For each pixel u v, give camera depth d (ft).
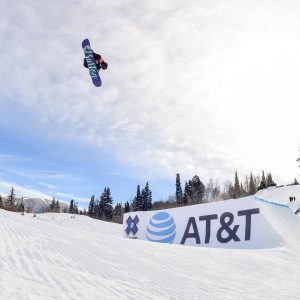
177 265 32.83
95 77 51.13
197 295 21.12
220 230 76.69
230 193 295.69
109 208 344.69
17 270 17.65
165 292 20.30
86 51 51.29
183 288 22.63
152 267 28.96
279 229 68.95
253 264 41.32
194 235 82.02
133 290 18.99
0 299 12.30
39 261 21.24
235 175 293.23
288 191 189.78
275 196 186.29
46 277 17.52
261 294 24.52
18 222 43.75
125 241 44.19
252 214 71.82
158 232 91.35
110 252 32.09
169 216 90.12
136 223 99.04
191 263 35.68
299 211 122.21
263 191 212.43
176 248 45.57
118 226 215.72
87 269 22.17
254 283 29.73
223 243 74.90
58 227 47.06
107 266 24.76
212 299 20.58
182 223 86.02
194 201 312.71
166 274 26.96
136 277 23.16
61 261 22.71
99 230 192.44
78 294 15.56
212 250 48.47
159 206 338.75
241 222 73.26
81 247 31.24
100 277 20.59
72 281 17.93
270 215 72.79
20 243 26.68
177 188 327.67
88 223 215.10
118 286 19.24
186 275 28.45
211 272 32.50
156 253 37.93
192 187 325.83
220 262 39.60
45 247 27.12
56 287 15.96
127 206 342.44
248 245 69.46
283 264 44.62
